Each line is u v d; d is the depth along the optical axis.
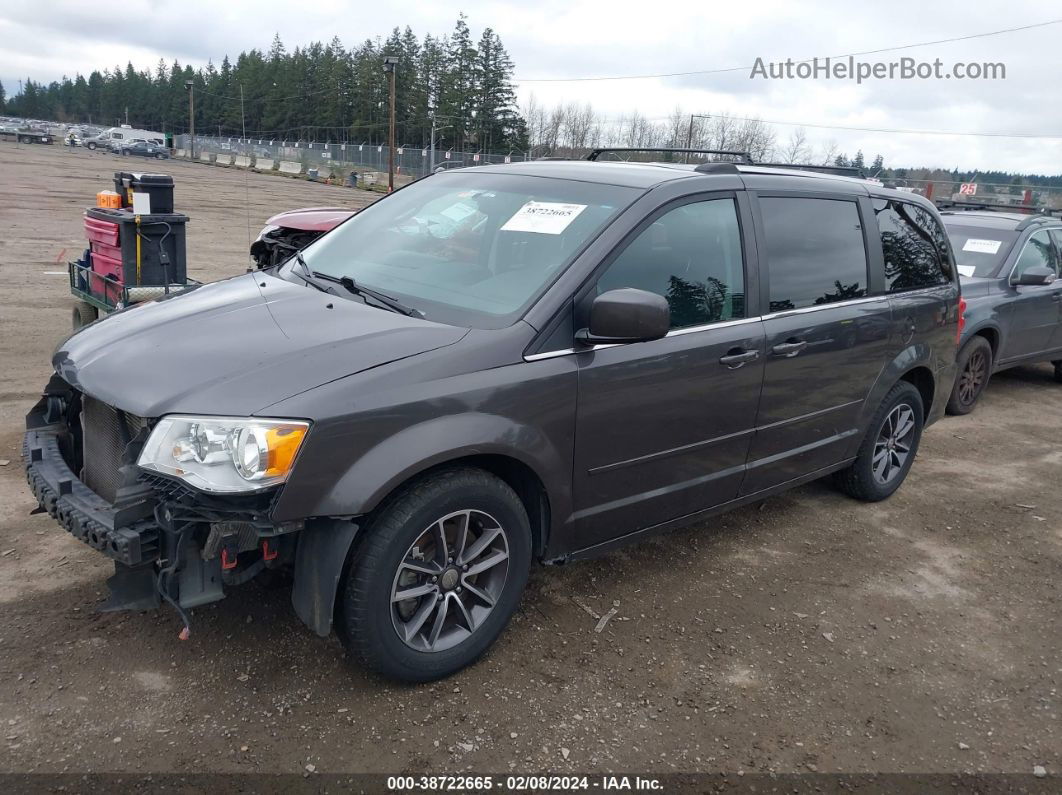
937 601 4.13
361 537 2.89
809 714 3.17
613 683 3.26
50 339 8.12
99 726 2.81
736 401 3.90
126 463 2.73
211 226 20.38
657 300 3.07
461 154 56.44
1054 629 3.94
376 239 4.01
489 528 3.18
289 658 3.24
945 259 5.40
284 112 107.00
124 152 70.00
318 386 2.73
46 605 3.50
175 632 3.35
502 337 3.10
